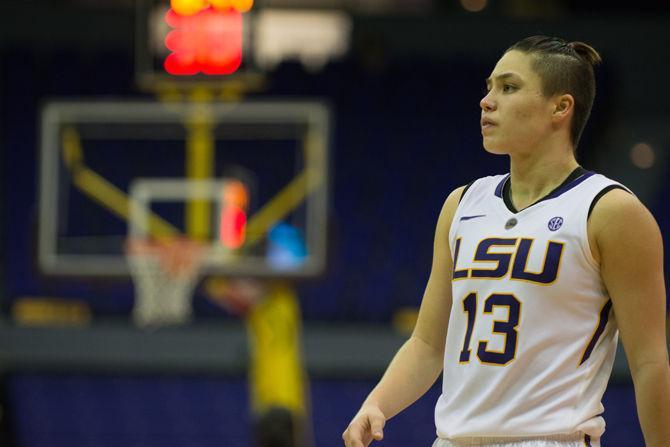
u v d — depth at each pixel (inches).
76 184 743.1
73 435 886.4
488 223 190.2
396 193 1031.6
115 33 1109.7
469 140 1066.7
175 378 918.4
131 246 670.5
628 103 1115.9
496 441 181.6
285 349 676.7
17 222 994.7
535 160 189.0
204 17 624.1
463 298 188.2
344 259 984.9
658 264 181.5
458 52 1120.8
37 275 671.1
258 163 997.8
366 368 912.3
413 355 203.0
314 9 1142.3
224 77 620.4
